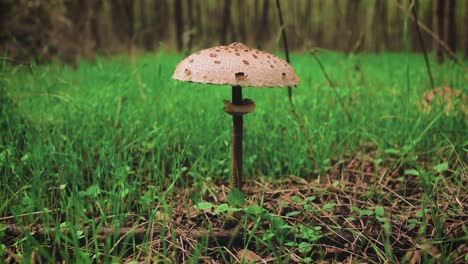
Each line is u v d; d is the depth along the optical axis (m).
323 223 0.68
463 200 0.74
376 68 2.05
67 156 0.79
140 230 0.66
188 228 0.68
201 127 0.95
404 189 0.81
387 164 0.93
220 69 0.59
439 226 0.61
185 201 0.73
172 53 2.45
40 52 1.91
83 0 2.61
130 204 0.73
